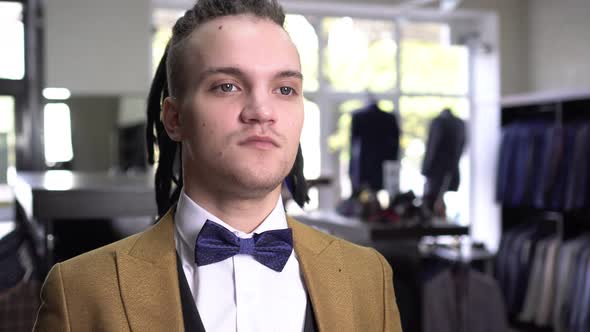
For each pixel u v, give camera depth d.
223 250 0.80
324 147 7.09
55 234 1.86
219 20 0.79
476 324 3.81
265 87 0.77
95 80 5.77
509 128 6.03
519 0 7.16
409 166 7.37
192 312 0.80
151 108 0.99
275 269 0.82
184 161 0.84
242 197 0.80
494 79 7.20
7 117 5.59
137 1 5.87
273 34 0.79
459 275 3.82
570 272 5.05
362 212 3.98
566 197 5.27
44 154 5.64
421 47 7.39
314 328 0.85
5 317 1.62
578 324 4.85
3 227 2.31
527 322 5.52
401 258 3.92
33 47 5.61
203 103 0.77
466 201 7.54
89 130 5.71
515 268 5.62
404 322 3.84
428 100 7.41
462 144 6.50
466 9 6.99
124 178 2.23
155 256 0.83
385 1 6.86
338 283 0.89
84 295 0.79
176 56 0.81
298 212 3.54
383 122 6.41
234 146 0.76
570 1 6.40
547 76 6.81
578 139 5.19
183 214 0.85
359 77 7.21
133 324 0.78
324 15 7.01
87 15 5.75
